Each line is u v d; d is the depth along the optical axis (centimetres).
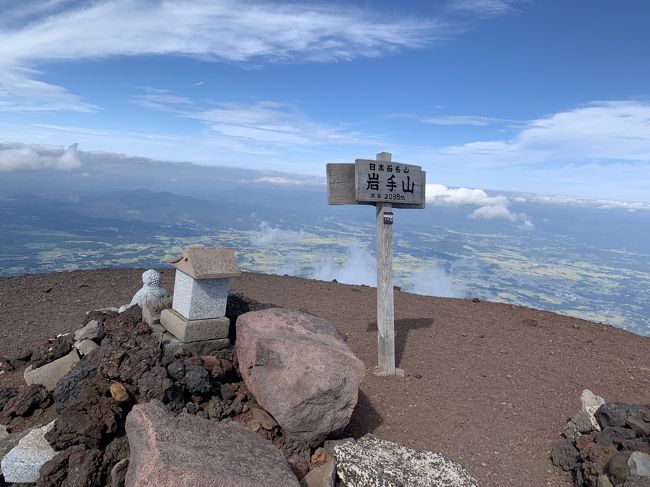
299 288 1268
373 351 754
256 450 362
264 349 465
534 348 812
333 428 449
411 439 496
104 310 751
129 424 371
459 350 779
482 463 459
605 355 797
